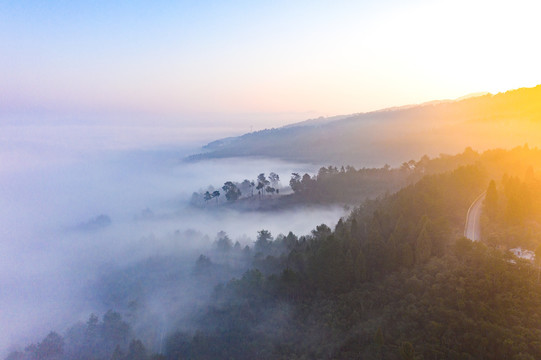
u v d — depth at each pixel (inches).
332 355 2704.2
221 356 3257.9
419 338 2370.8
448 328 2310.5
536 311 2252.7
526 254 2839.6
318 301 3361.2
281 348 3058.6
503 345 2054.6
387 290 2989.7
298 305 3454.7
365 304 2987.2
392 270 3233.3
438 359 2165.4
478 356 2087.8
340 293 3316.9
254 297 3831.2
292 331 3198.8
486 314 2313.0
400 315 2655.0
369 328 2714.1
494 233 3213.6
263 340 3230.8
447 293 2586.1
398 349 2331.4
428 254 3100.4
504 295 2411.4
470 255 2861.7
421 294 2743.6
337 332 2906.0
